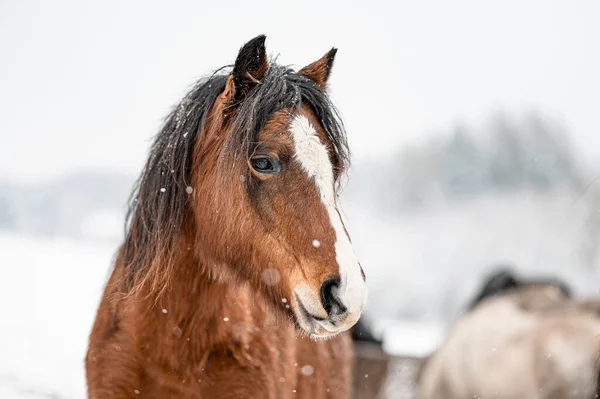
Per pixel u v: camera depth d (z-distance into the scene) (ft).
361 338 19.42
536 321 17.94
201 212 10.24
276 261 9.50
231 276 10.06
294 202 9.34
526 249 80.43
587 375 15.69
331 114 10.00
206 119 10.37
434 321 81.10
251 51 9.87
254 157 9.40
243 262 9.86
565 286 20.47
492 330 18.37
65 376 23.67
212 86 10.65
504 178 134.72
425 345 30.89
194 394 10.35
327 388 13.08
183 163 10.37
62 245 91.91
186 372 10.33
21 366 24.57
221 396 10.37
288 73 10.34
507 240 95.40
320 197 9.34
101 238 119.75
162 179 10.49
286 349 11.28
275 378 10.78
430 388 18.69
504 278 20.97
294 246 9.32
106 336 10.63
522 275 21.38
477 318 19.30
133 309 10.41
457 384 18.03
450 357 18.62
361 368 18.42
